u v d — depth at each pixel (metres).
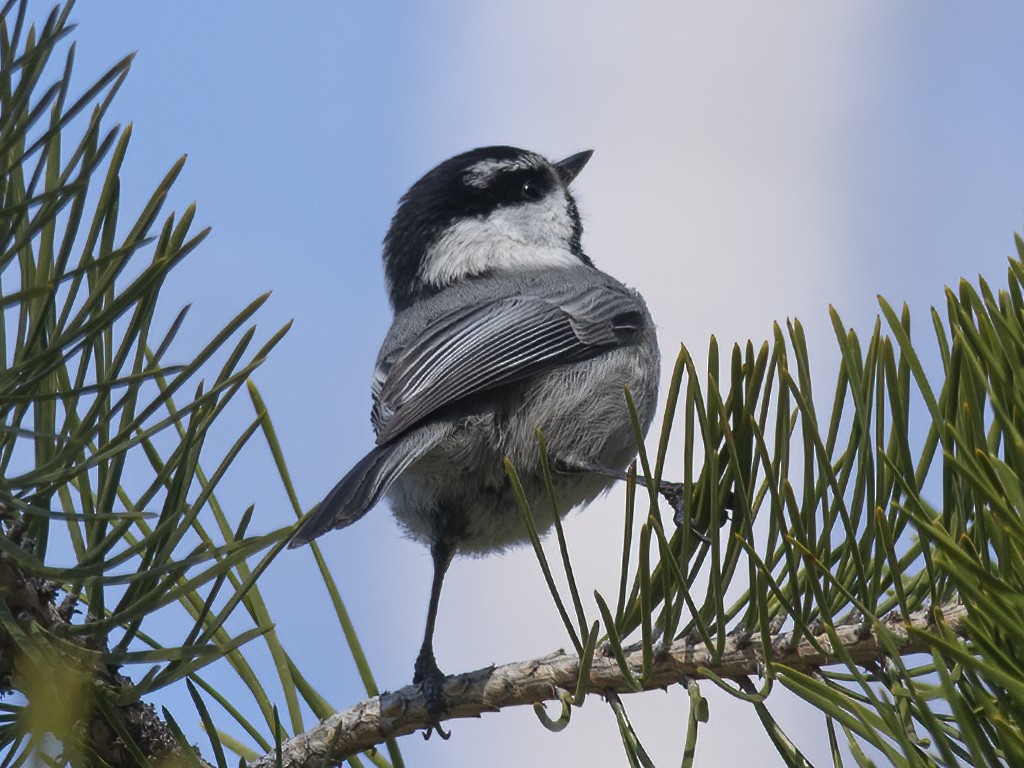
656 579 5.24
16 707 4.49
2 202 4.09
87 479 4.49
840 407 4.43
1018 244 3.91
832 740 4.18
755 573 4.45
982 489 3.33
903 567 4.69
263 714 5.12
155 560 4.22
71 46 3.83
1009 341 3.71
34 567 3.78
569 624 4.56
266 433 5.04
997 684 3.48
